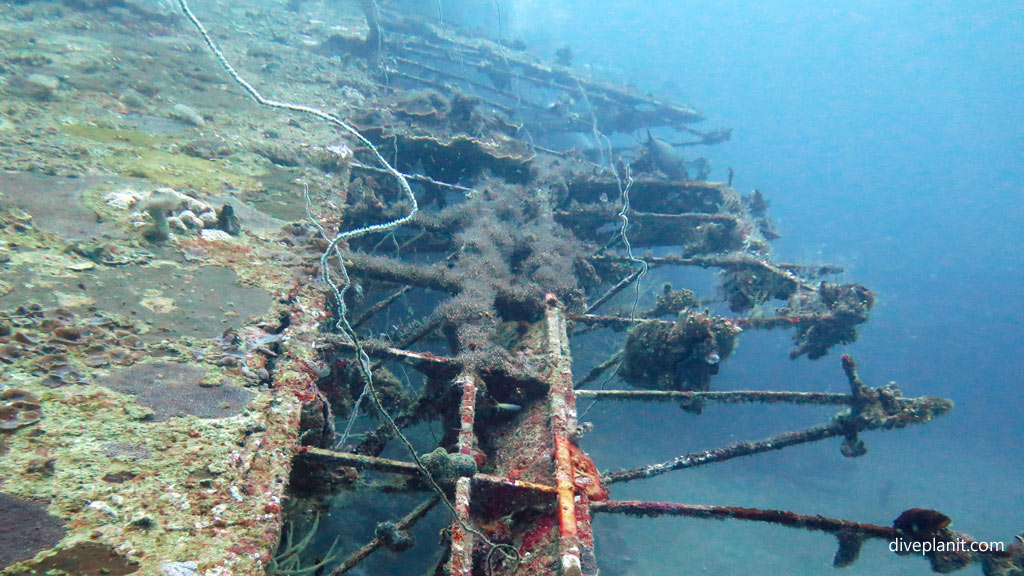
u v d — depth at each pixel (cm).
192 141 693
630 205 1117
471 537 292
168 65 978
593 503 350
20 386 277
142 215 473
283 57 1248
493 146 998
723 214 966
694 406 557
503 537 331
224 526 236
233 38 1309
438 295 1112
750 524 1712
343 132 877
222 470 262
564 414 409
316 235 548
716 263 856
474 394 423
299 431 335
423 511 378
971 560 386
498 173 1000
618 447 1599
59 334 318
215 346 351
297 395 336
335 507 717
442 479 338
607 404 1692
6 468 234
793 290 788
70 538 213
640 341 622
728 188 1104
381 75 1434
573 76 1989
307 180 680
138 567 209
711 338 595
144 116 733
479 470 401
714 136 2011
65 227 438
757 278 832
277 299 424
